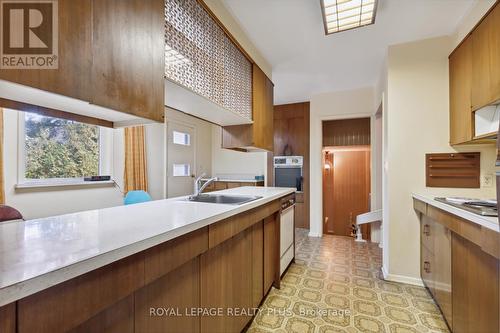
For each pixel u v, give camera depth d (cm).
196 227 102
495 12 150
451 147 217
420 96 227
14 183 217
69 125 270
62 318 56
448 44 219
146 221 102
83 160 286
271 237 209
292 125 465
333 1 172
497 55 148
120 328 76
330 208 485
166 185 415
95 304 64
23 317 50
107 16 88
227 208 136
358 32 216
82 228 91
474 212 124
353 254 309
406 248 230
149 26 106
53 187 246
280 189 272
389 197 236
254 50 242
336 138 450
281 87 366
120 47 93
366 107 367
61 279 55
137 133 350
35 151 238
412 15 191
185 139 470
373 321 168
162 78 113
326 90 381
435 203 173
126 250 70
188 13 145
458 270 141
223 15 183
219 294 129
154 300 89
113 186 313
